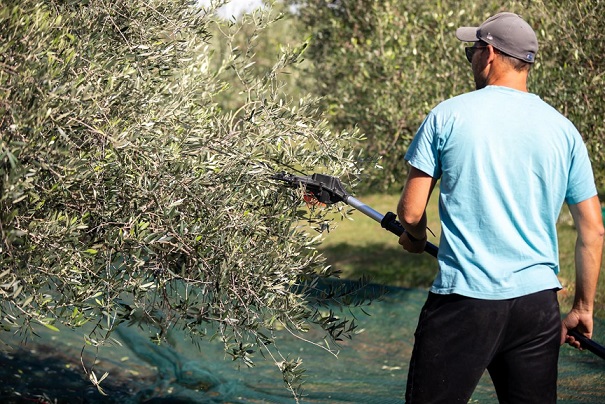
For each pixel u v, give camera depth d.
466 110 3.17
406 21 9.23
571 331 3.41
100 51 3.47
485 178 3.10
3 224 2.89
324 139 3.88
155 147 3.31
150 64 3.71
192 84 3.68
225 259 3.42
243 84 3.87
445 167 3.17
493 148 3.10
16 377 5.73
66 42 3.27
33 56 3.03
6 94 2.95
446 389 3.10
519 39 3.25
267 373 6.23
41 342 6.45
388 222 3.65
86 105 3.09
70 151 3.13
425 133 3.21
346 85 9.66
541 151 3.11
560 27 7.69
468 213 3.10
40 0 3.34
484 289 3.04
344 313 8.13
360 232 14.01
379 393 5.73
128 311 3.56
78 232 3.11
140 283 3.33
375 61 9.25
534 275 3.07
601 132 7.70
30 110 2.90
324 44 10.40
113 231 3.28
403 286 10.02
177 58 3.77
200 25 3.85
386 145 8.98
